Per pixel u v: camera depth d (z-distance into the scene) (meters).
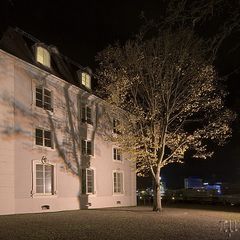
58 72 32.16
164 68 29.89
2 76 25.42
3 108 25.27
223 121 30.17
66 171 31.12
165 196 55.62
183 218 23.27
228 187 66.25
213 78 29.22
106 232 15.94
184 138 30.00
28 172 26.95
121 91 30.06
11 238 13.77
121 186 39.88
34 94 28.16
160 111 29.97
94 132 35.66
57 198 29.73
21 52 28.11
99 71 31.59
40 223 19.28
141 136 30.28
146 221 21.05
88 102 35.19
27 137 27.12
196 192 51.53
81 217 23.33
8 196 25.05
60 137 30.80
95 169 35.28
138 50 30.00
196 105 29.88
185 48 29.28
